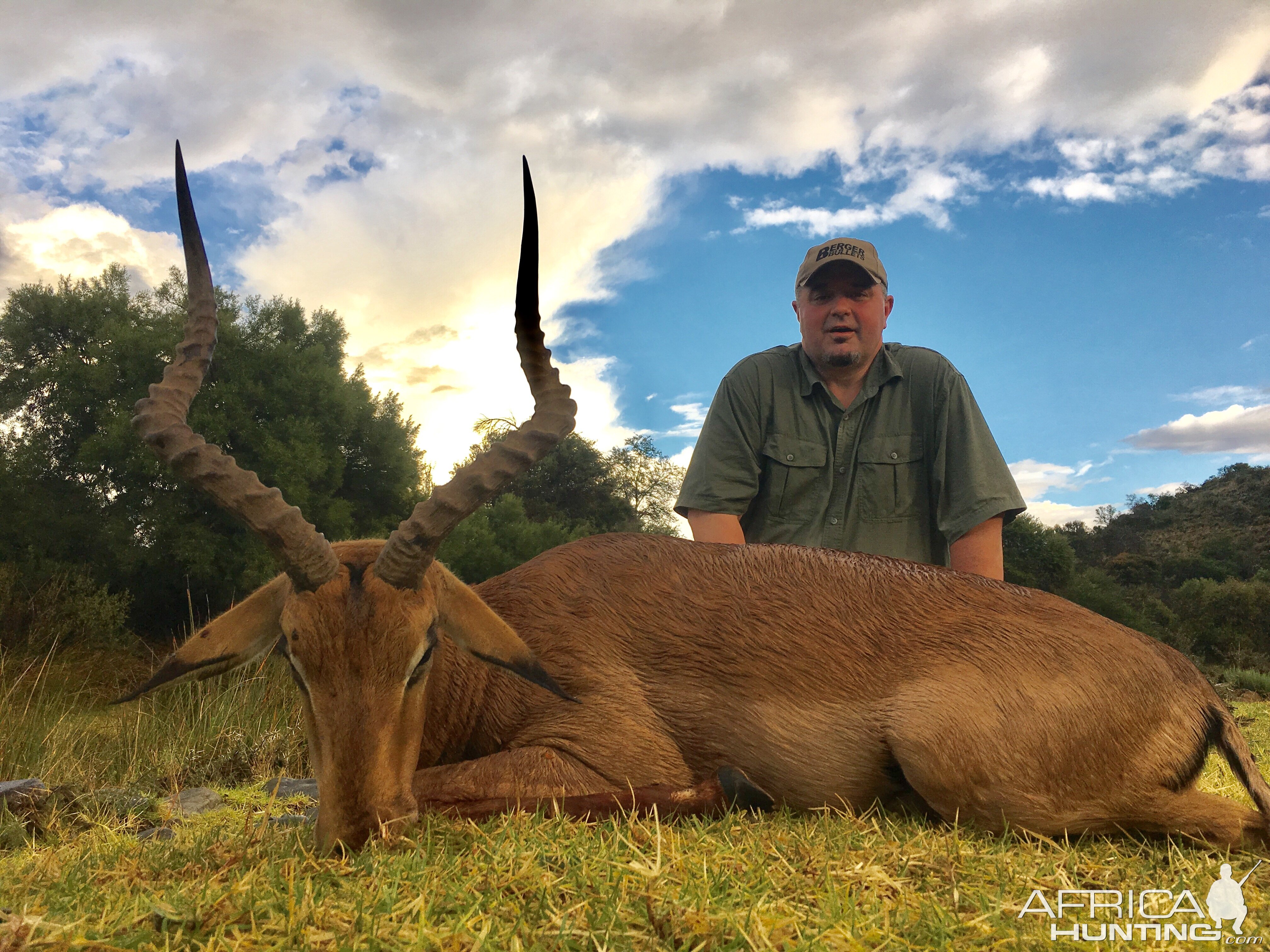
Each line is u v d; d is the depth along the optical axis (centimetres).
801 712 286
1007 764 263
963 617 290
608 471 3797
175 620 1959
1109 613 3766
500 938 163
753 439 465
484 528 2528
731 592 305
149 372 1994
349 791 219
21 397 2011
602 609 304
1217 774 378
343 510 2114
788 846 231
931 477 453
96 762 578
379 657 228
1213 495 11638
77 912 175
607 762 279
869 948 167
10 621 1370
